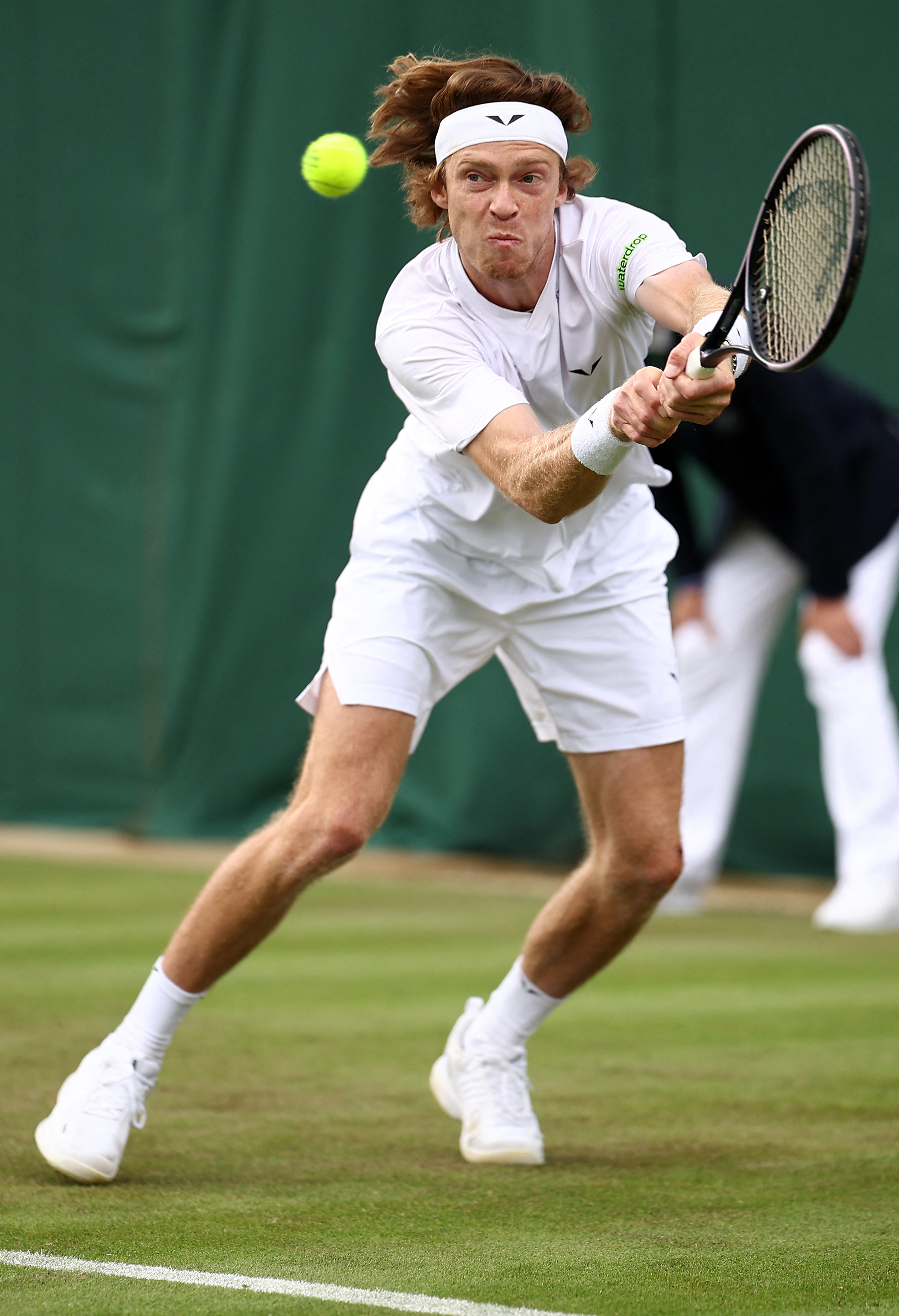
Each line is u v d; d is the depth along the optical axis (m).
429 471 10.81
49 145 34.12
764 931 23.62
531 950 11.41
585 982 11.45
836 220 8.38
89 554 34.00
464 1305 8.10
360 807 10.27
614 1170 11.07
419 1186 10.62
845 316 8.16
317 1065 14.36
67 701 34.38
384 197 30.53
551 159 9.75
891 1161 11.25
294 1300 8.16
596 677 10.95
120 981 18.38
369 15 30.53
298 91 31.22
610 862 11.07
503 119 9.63
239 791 32.47
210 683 32.56
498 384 9.76
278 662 32.00
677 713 11.05
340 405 31.11
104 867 29.86
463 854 30.06
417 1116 12.60
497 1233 9.52
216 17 32.19
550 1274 8.67
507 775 29.69
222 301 32.25
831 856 28.25
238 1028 16.00
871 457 23.97
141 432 33.31
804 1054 14.91
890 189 27.88
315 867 10.25
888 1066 14.39
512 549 10.72
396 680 10.48
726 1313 8.05
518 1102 11.39
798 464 23.05
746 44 28.23
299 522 31.61
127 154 33.25
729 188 28.34
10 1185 10.52
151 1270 8.70
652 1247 9.22
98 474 33.88
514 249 9.72
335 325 31.09
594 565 10.91
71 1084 10.70
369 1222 9.74
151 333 33.09
